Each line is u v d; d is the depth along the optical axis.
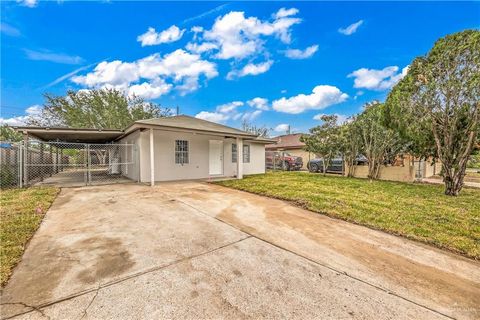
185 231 3.95
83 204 5.75
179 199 6.49
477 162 19.97
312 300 2.17
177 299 2.13
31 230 3.75
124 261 2.84
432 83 7.20
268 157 19.86
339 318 1.94
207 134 10.73
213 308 2.02
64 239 3.47
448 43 7.07
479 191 8.16
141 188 8.35
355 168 12.99
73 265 2.71
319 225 4.42
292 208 5.68
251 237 3.75
